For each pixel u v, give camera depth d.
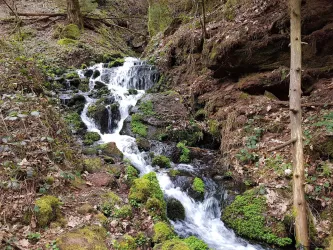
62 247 3.31
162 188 5.41
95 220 3.96
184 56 9.80
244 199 5.01
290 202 4.67
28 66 7.66
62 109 7.78
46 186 4.16
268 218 4.65
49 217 3.75
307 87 6.67
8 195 3.81
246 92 7.46
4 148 4.18
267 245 4.48
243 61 7.54
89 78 10.30
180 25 12.13
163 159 6.25
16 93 5.97
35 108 5.52
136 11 20.30
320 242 4.20
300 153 4.28
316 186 4.66
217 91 8.09
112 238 3.77
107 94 9.06
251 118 6.57
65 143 5.53
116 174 5.39
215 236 4.72
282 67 6.98
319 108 5.96
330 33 6.47
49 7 16.89
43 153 4.57
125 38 17.53
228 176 5.84
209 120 7.52
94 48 13.26
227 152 6.37
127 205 4.40
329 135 5.09
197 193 5.37
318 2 6.84
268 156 5.66
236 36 7.55
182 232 4.62
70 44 12.87
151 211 4.43
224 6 10.06
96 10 18.08
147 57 12.12
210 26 9.51
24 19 14.47
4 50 9.80
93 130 7.59
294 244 4.38
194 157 6.66
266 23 7.33
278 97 7.23
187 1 13.45
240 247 4.44
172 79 9.70
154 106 8.10
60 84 9.24
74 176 4.75
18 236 3.38
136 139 6.96
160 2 15.16
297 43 4.61
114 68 10.84
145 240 3.89
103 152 6.21
